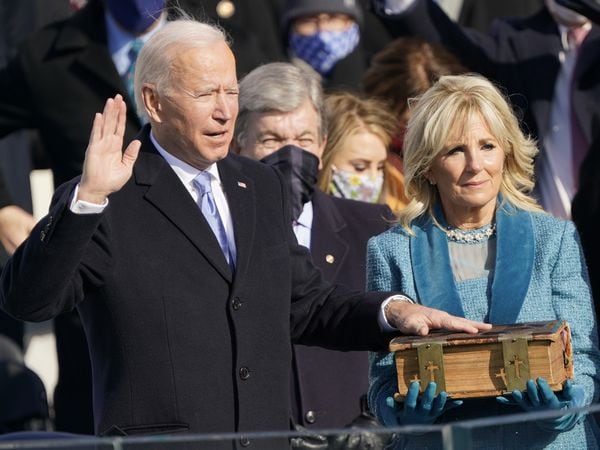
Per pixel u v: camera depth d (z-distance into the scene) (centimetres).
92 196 1628
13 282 1659
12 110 2766
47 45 2759
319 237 2231
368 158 2475
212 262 1750
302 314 1848
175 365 1709
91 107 2728
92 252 1698
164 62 1761
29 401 2462
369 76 2684
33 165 3128
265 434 1459
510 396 1709
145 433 1703
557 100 2795
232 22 3061
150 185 1766
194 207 1769
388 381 1838
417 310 1772
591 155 2509
